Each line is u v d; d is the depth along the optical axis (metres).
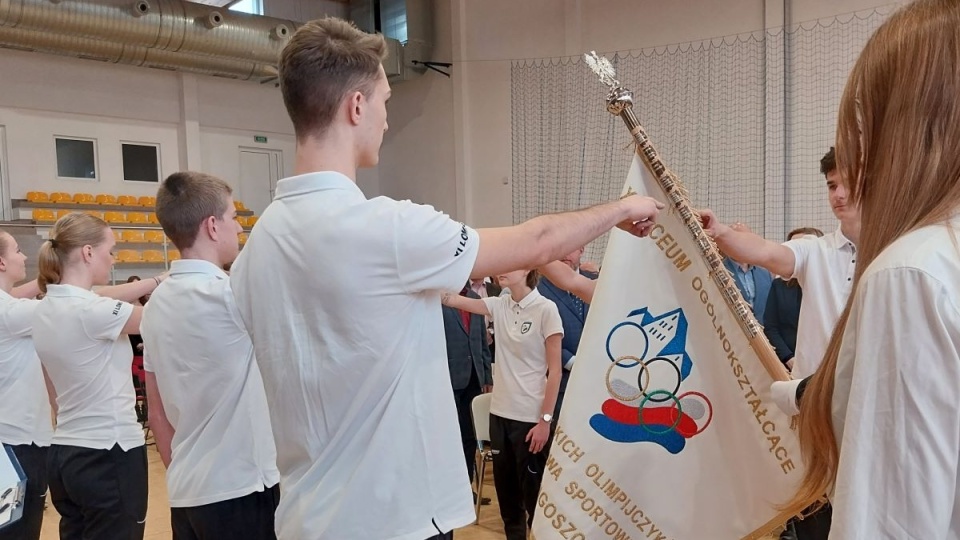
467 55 8.92
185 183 1.64
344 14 10.23
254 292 1.02
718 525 1.23
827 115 6.31
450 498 1.02
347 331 0.95
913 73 0.68
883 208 0.70
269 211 1.04
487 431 3.49
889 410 0.63
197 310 1.54
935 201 0.66
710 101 7.10
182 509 1.61
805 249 1.75
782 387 1.00
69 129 8.66
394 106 9.88
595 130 7.95
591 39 7.96
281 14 9.74
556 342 2.75
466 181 8.98
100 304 2.05
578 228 1.10
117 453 2.11
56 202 8.35
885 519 0.63
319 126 1.02
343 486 0.97
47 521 3.65
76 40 7.47
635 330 1.29
